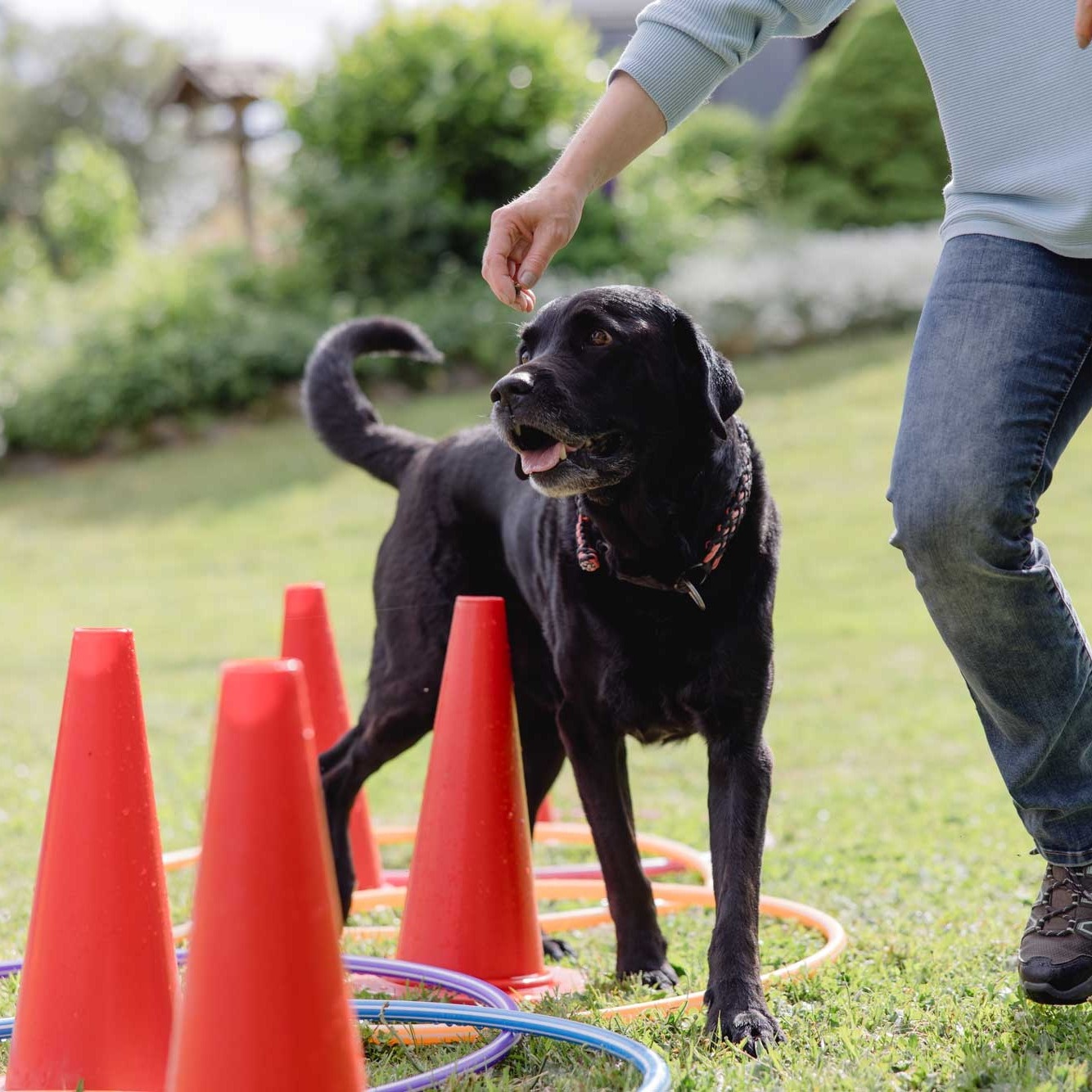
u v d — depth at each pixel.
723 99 26.56
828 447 13.11
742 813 3.13
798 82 23.17
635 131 3.03
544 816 5.33
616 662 3.27
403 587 4.06
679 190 17.41
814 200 18.62
